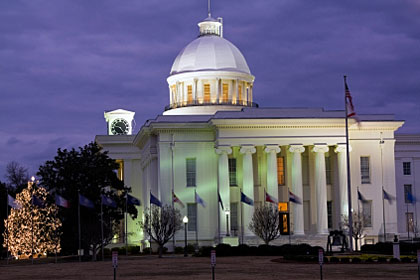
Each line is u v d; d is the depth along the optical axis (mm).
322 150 97625
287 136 97312
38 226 86750
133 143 115875
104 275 52875
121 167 121312
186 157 99375
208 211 98750
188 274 51688
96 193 89000
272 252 78188
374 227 100812
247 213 95812
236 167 100188
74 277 51500
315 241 94625
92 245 89375
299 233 95750
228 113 98625
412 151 114250
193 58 114125
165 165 98938
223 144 96500
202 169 99375
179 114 109938
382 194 101312
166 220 86938
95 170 90312
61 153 91688
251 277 47500
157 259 77125
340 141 98312
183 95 113562
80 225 84062
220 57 113500
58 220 88125
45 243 86250
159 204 89000
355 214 94062
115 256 41625
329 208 101250
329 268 54500
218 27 120375
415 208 113250
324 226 96625
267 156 97438
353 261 60125
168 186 98625
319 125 97688
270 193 96500
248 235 95000
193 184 99188
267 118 96125
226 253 79188
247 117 96875
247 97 114812
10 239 86125
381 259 60594
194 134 99875
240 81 113562
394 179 101938
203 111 109750
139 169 117938
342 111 99938
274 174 96812
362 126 100750
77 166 90438
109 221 87375
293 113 99375
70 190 88625
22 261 87188
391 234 99938
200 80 112062
